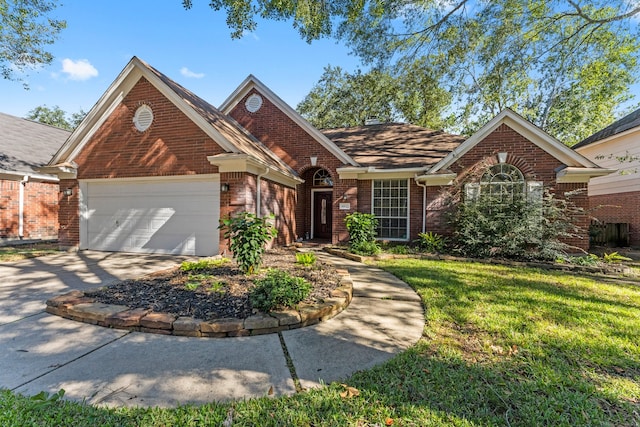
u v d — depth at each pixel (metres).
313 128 12.34
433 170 10.53
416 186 11.64
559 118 22.14
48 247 11.06
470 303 4.96
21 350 3.27
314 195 14.10
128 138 9.60
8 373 2.82
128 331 3.79
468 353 3.27
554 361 3.10
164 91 9.17
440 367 2.94
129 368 2.94
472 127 25.53
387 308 4.81
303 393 2.53
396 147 13.55
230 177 8.78
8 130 14.86
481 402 2.41
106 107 9.77
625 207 13.75
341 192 11.88
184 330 3.68
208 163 9.00
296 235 13.23
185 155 9.16
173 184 9.60
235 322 3.72
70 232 10.26
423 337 3.69
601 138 14.84
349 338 3.66
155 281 5.49
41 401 2.13
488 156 10.23
